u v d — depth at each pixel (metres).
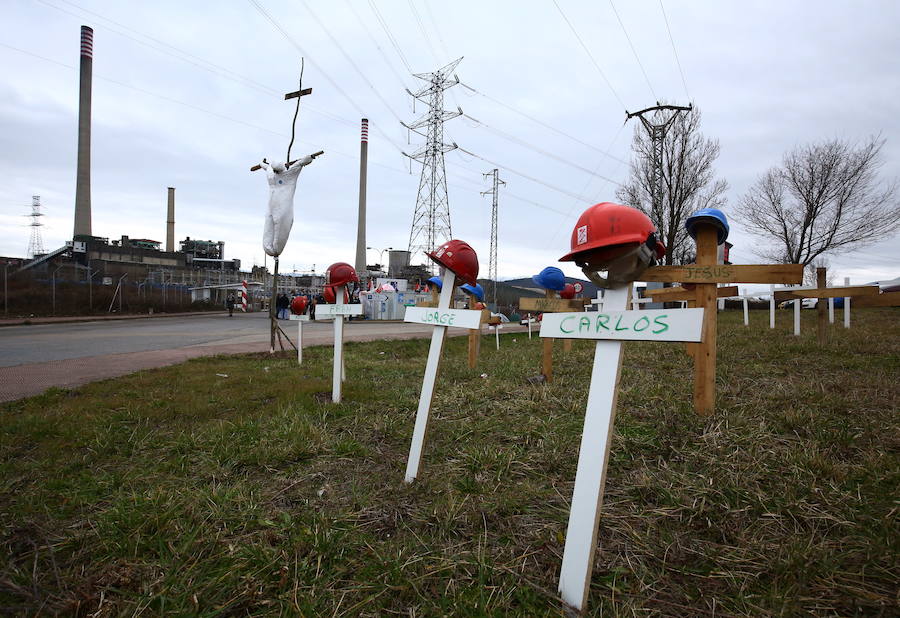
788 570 1.84
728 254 4.56
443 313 2.86
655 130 24.48
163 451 3.42
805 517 2.21
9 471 3.04
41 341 12.17
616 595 1.79
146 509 2.48
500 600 1.75
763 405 3.83
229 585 1.90
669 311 1.60
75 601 1.79
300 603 1.77
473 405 4.51
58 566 2.06
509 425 3.81
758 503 2.35
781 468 2.70
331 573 1.96
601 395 1.78
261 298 48.09
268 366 7.54
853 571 1.85
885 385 4.27
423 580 1.89
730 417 3.52
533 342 11.77
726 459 2.87
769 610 1.66
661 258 1.85
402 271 50.59
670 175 25.03
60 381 6.20
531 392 4.82
